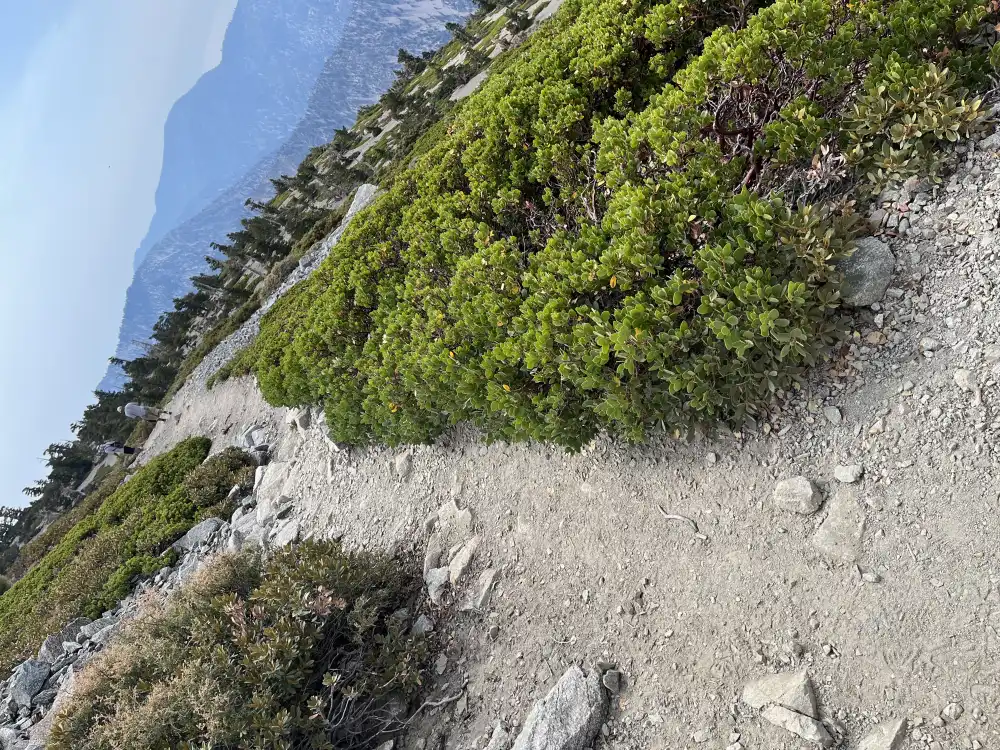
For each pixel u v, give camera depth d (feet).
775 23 13.21
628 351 12.66
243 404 64.95
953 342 11.12
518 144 21.31
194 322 268.62
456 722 15.39
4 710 34.30
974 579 9.68
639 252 13.28
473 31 231.71
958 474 10.40
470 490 20.10
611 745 12.50
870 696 9.98
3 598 68.69
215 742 15.02
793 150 13.07
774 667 11.20
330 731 16.17
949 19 12.29
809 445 12.31
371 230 29.43
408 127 166.09
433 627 17.80
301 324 36.09
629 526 14.92
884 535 10.85
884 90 12.35
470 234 20.84
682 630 12.82
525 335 14.88
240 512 40.06
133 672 20.34
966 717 9.00
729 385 12.64
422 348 19.44
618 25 19.90
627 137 15.78
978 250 11.25
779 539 12.17
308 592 17.98
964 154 11.98
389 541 22.08
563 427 15.30
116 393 267.39
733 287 12.04
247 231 232.12
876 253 12.07
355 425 25.96
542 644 15.08
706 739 11.35
